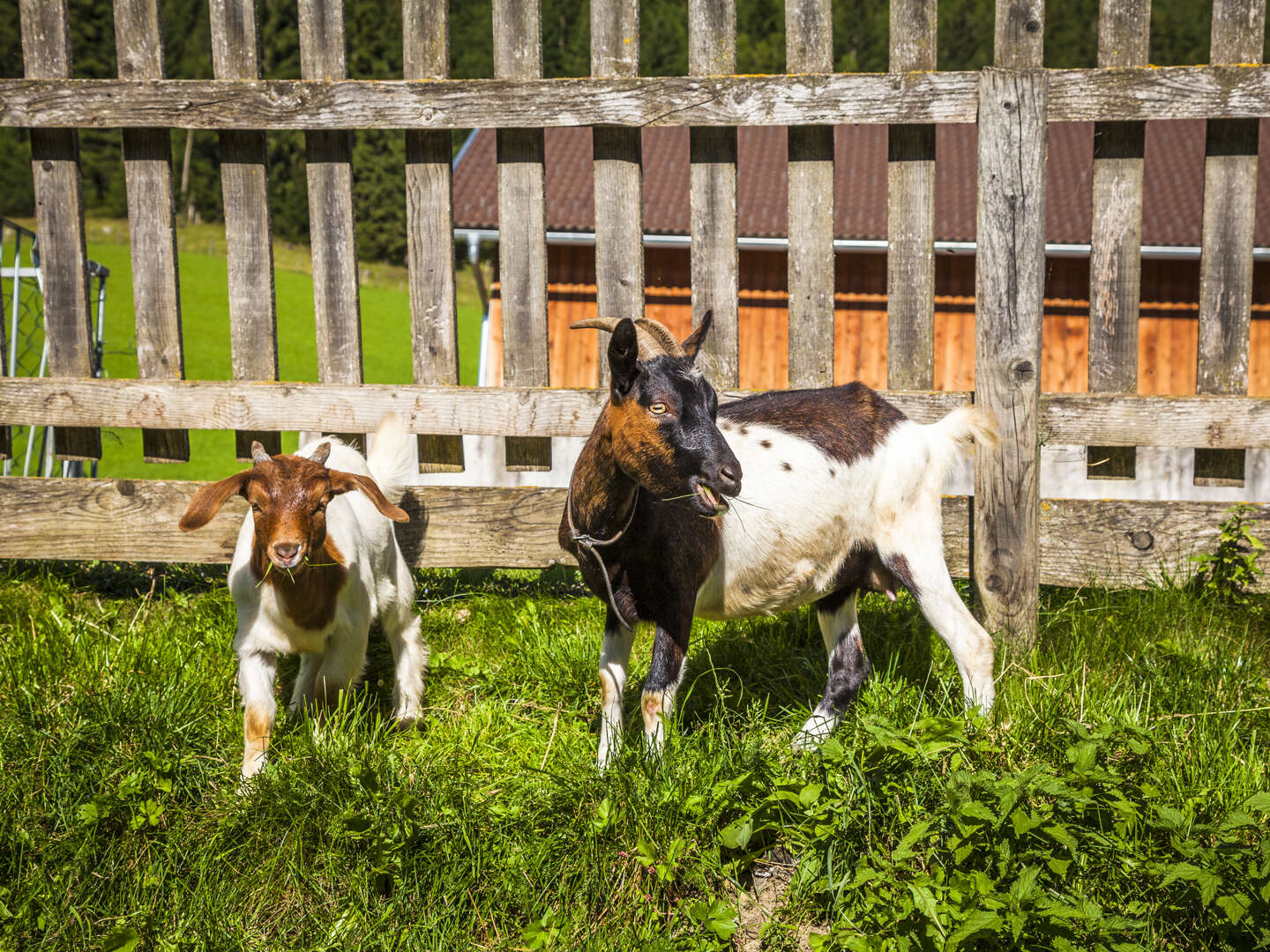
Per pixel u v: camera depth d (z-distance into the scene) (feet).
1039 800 9.70
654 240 37.32
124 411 16.31
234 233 16.06
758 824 10.26
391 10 191.52
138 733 11.85
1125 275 14.94
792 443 12.23
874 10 154.30
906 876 9.51
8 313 53.36
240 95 15.55
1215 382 15.14
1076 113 14.43
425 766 11.75
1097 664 13.88
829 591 12.88
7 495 16.71
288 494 11.02
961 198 43.83
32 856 10.37
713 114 15.02
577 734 12.61
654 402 10.07
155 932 9.74
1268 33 100.63
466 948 9.67
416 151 15.76
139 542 16.74
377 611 13.47
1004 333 14.65
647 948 9.25
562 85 15.15
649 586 11.33
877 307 41.27
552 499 16.47
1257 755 11.38
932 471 12.93
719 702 12.78
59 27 15.78
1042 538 15.90
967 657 12.44
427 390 16.02
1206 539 15.64
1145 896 9.36
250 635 11.93
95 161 207.00
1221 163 14.66
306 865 10.44
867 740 11.03
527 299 15.99
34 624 14.61
